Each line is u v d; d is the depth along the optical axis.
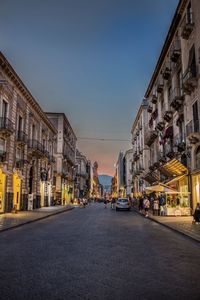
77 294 4.88
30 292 4.97
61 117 56.94
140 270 6.55
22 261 7.38
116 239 11.52
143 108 50.53
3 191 26.59
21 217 22.09
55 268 6.65
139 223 19.16
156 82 38.41
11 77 27.55
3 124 25.84
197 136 21.45
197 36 21.81
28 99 33.50
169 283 5.56
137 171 54.53
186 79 22.73
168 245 10.23
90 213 30.70
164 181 32.31
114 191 142.00
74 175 74.88
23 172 32.12
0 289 5.13
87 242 10.60
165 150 33.56
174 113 29.41
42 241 10.86
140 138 54.75
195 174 22.53
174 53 27.05
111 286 5.34
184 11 25.17
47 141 45.09
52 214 27.23
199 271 6.50
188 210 23.97
